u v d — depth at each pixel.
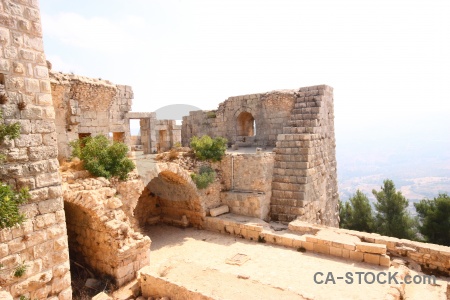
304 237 15.84
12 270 7.67
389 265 13.03
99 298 10.49
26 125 8.00
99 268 12.95
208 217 18.98
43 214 8.34
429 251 13.47
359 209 26.31
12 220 6.30
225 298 9.49
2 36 7.52
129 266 12.59
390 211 24.61
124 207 14.08
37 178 8.23
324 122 21.94
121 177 14.12
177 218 20.72
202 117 28.52
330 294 10.44
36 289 8.19
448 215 20.73
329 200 23.11
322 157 21.33
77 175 12.73
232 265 13.59
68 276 8.94
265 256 14.56
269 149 22.97
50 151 8.54
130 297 11.33
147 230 19.70
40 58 8.33
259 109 24.58
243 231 17.41
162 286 10.60
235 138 26.00
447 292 11.34
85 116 16.88
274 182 19.30
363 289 10.83
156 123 24.55
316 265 13.27
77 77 15.96
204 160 19.88
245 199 19.08
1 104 7.53
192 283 10.57
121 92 20.36
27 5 8.04
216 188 19.94
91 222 12.77
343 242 14.21
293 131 20.06
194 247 16.28
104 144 14.15
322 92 21.47
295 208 18.33
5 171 7.59
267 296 9.60
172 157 18.52
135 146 30.69
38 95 8.27
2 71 7.53
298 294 9.70
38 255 8.23
